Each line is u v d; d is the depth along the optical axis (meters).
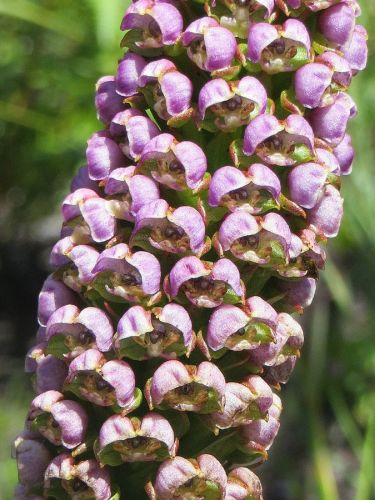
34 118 0.47
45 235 0.64
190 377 0.17
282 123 0.17
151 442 0.17
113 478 0.18
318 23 0.18
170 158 0.17
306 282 0.18
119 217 0.17
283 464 0.44
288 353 0.18
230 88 0.17
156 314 0.17
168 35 0.17
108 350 0.17
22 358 0.61
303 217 0.18
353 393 0.43
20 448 0.18
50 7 0.42
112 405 0.17
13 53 0.47
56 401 0.18
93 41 0.42
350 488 0.47
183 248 0.17
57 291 0.18
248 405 0.17
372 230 0.32
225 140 0.17
